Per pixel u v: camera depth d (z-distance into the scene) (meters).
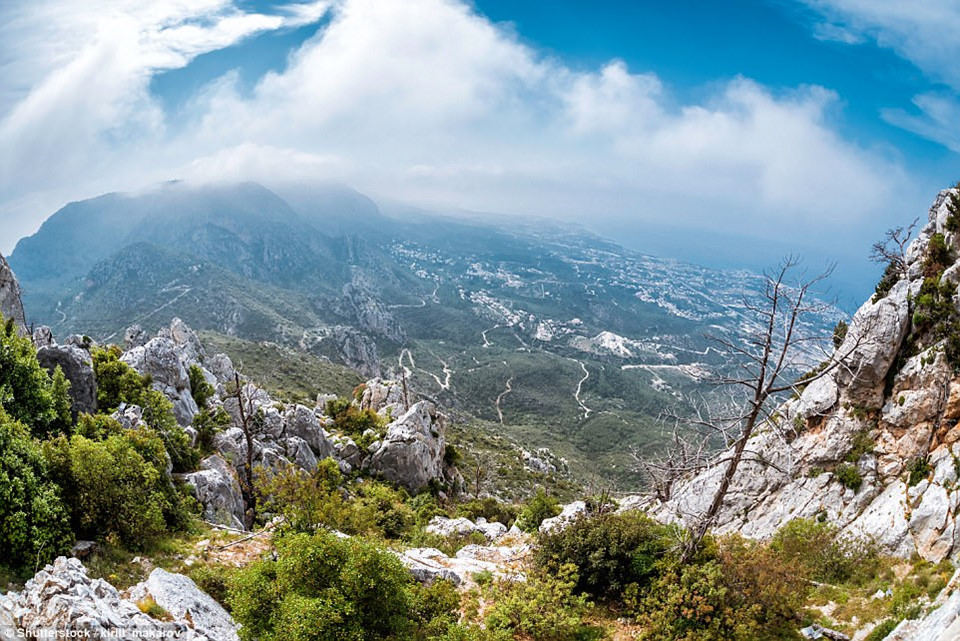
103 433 27.52
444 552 33.09
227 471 37.69
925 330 32.31
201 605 17.23
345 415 70.00
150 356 50.78
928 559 25.16
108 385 38.91
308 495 27.19
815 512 32.44
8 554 17.53
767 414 20.42
